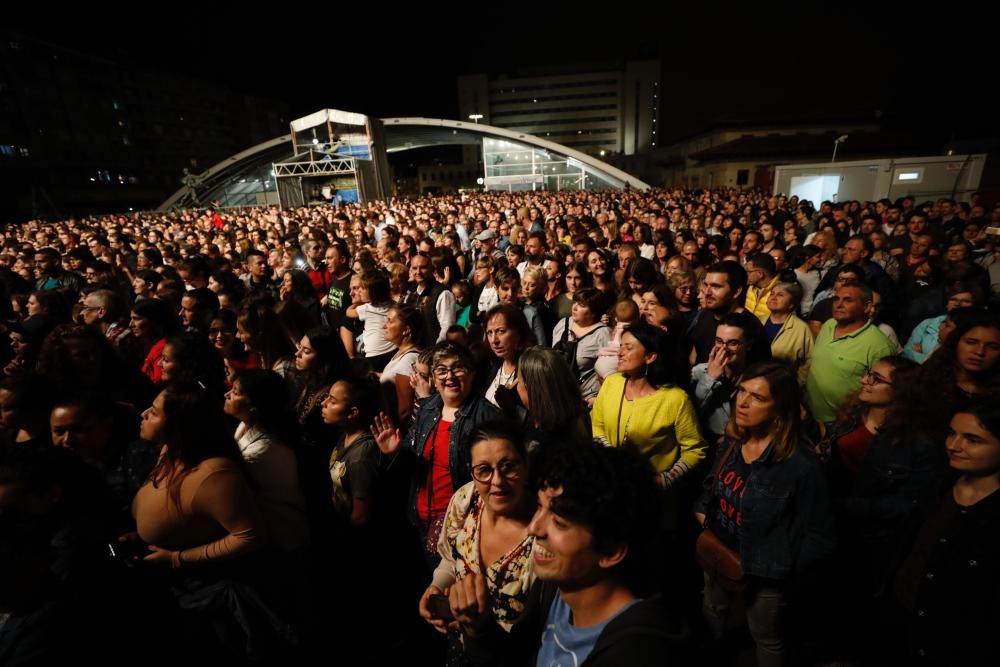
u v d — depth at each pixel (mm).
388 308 4668
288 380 3672
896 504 2309
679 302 4695
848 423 2818
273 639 2412
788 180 19266
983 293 3719
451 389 2584
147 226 18344
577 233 9156
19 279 6277
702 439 2842
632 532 1169
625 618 1157
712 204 17844
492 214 16375
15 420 2838
